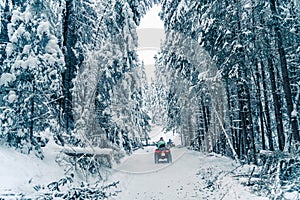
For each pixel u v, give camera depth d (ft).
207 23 57.21
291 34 44.93
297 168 32.53
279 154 34.94
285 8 43.50
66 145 44.93
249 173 40.68
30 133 36.50
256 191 31.24
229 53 52.85
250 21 49.03
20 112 35.01
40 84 36.73
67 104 50.65
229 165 54.70
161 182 46.60
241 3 49.65
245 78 52.90
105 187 37.68
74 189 31.91
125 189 42.09
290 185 28.27
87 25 54.80
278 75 53.83
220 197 32.65
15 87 35.14
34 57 34.37
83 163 44.21
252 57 49.21
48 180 33.40
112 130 57.41
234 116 67.82
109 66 54.70
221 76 56.54
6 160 30.96
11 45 34.04
